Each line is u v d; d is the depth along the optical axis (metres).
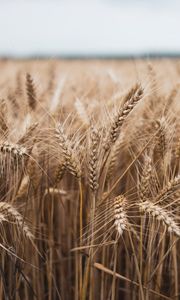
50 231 0.97
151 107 1.06
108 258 0.97
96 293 0.98
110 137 0.86
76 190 1.01
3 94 1.12
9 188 0.92
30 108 1.05
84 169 0.94
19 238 0.90
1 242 0.91
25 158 0.90
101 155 0.87
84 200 0.99
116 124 0.86
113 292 0.90
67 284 1.06
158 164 0.94
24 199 0.96
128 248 0.98
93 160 0.85
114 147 0.93
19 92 1.20
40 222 0.99
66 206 1.06
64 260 1.08
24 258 0.95
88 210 0.93
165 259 0.97
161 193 0.84
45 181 1.00
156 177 0.90
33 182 0.94
